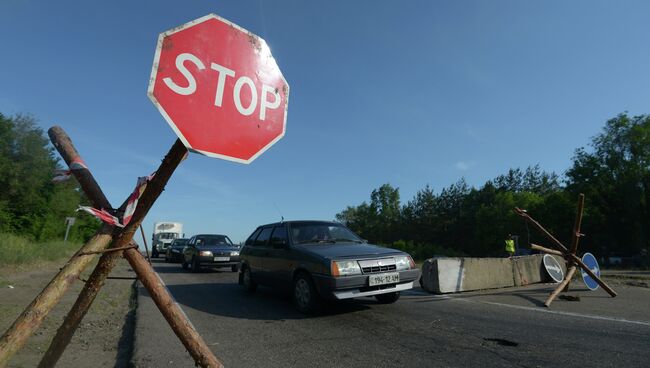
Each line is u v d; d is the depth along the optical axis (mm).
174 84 1724
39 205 32281
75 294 8375
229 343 4961
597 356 4141
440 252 49125
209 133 1775
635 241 38781
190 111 1741
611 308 6664
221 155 1799
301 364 4145
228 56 1914
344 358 4309
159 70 1698
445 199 64438
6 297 7883
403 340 4930
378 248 7082
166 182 1811
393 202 76562
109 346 4934
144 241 1900
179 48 1769
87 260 1685
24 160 31109
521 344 4613
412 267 6852
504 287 9359
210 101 1808
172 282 11625
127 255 1799
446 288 8406
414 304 7234
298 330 5570
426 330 5359
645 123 40688
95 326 5945
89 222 39906
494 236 50219
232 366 4113
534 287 9328
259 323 6059
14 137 30828
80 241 36812
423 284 8836
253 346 4812
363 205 86312
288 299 8375
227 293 9305
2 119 30422
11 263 13977
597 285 8633
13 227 29500
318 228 8008
